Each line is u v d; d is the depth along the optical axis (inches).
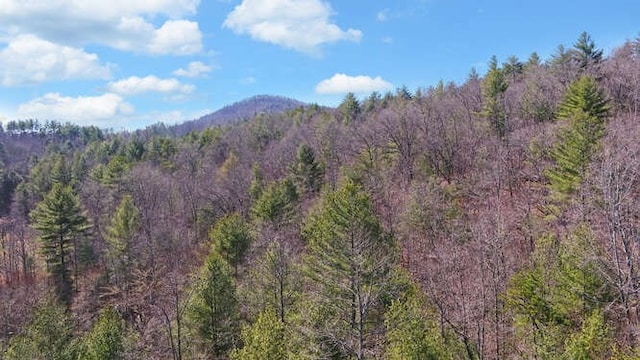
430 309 908.6
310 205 1980.8
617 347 699.4
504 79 2728.8
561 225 1162.0
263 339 848.3
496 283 911.0
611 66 2124.8
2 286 2223.2
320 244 1131.3
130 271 1946.4
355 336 871.1
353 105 3934.5
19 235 2694.4
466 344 842.2
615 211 786.2
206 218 2507.4
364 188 1722.4
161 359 1167.6
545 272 889.5
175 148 4168.3
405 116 2237.9
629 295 784.9
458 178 1775.3
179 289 1314.0
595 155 1117.1
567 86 2018.9
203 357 1133.1
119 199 2706.7
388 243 1195.9
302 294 1181.7
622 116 1665.8
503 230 1082.1
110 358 1047.6
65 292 2016.5
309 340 875.4
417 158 2070.6
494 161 1630.2
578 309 854.5
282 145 3139.8
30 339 1081.4
